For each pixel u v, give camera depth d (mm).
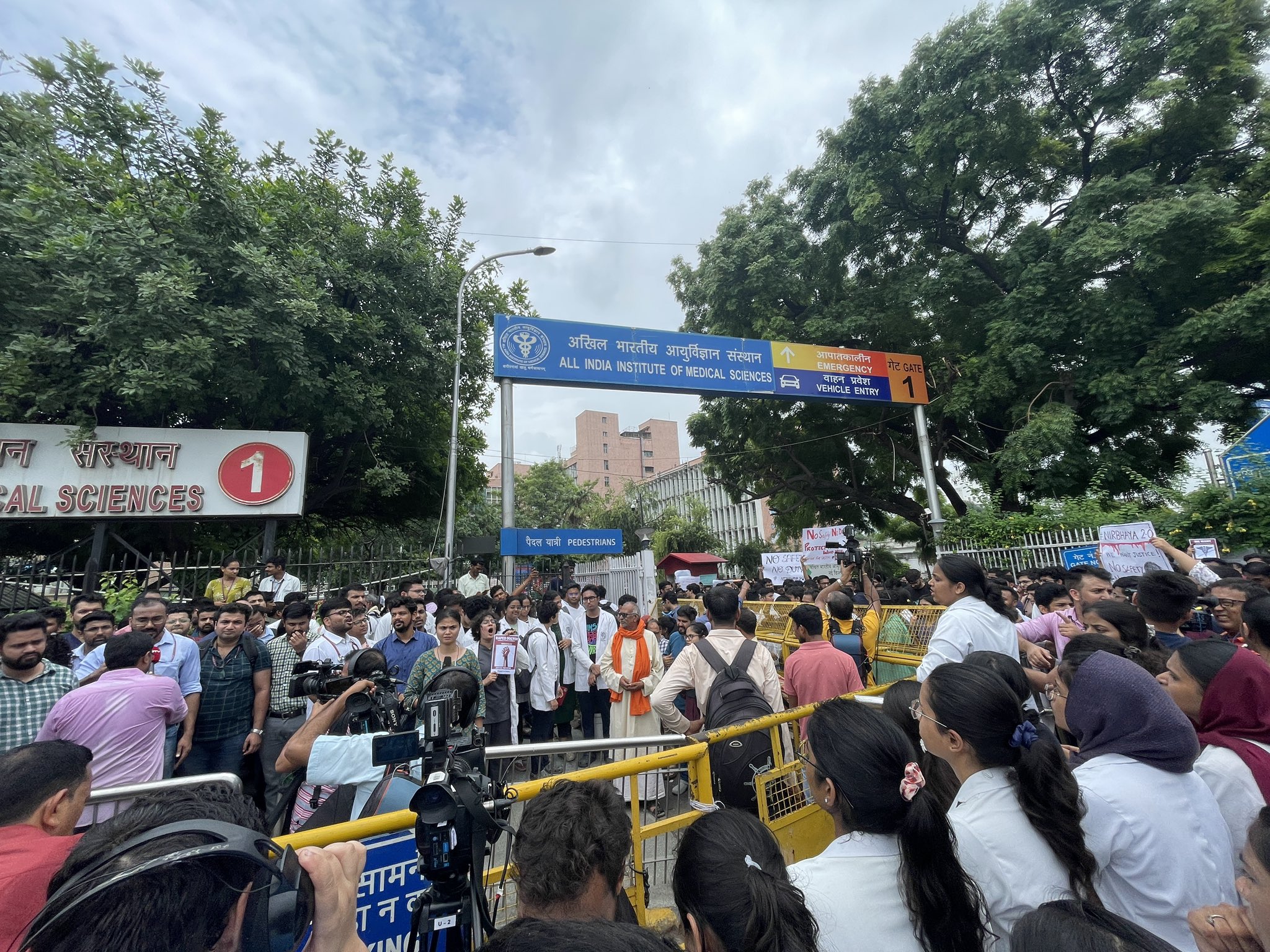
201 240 10172
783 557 13148
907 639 6836
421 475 16906
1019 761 1521
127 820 858
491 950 783
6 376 8742
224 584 8164
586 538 10781
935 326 15602
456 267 14984
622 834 1414
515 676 6141
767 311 16547
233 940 741
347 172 13922
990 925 1438
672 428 74375
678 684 3611
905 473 17859
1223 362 12383
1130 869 1520
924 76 14047
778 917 1123
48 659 4402
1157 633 3014
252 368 11039
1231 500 9172
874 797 1397
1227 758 1865
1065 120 14258
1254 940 1113
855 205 14969
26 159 9508
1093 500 11383
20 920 1286
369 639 6395
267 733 4527
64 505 9047
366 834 1918
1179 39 12445
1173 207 11117
